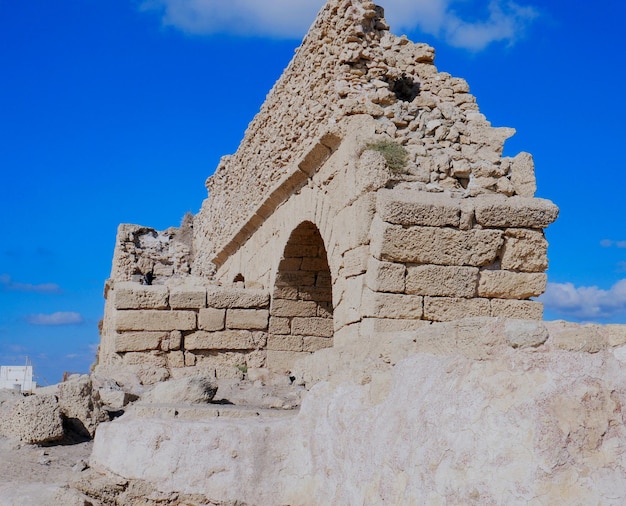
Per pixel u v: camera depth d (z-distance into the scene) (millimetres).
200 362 17969
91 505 8523
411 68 15109
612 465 5281
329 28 15258
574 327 5754
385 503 6453
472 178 13234
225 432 8398
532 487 5285
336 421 7699
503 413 5656
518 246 12477
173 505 8367
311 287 18922
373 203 12570
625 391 5484
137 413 10148
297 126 17031
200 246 32531
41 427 11000
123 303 17656
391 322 11875
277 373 17484
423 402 6391
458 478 5727
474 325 6203
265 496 8148
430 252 12086
